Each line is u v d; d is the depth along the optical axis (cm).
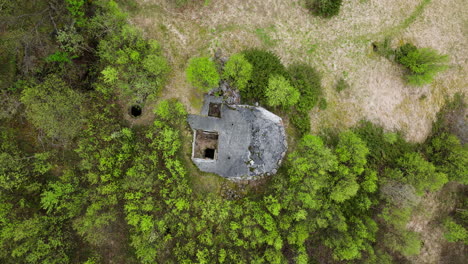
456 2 3281
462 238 2973
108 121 2320
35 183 2117
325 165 2280
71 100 2111
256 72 2495
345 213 2548
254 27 2680
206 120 2461
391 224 2733
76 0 2150
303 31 2794
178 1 2523
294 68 2720
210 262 2258
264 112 2509
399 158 2797
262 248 2367
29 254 2045
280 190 2342
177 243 2280
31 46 2138
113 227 2319
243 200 2464
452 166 2802
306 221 2303
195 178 2444
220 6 2628
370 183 2462
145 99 2436
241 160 2461
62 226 2214
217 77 2239
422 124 3108
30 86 2145
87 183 2273
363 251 2592
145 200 2242
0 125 2122
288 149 2619
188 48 2556
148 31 2509
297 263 2294
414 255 3097
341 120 2822
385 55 2988
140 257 2338
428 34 3153
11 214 2042
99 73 2367
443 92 3244
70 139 2255
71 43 2216
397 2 3075
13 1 2120
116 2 2467
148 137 2333
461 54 3250
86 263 2205
